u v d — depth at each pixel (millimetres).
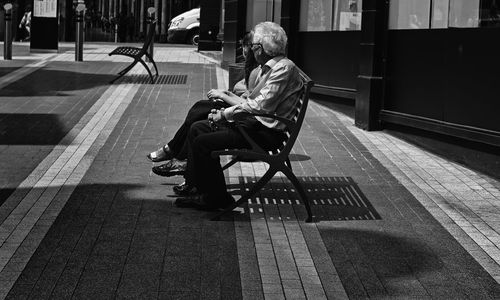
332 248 5543
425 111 9203
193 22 35250
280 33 6180
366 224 6145
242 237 5703
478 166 8156
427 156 8812
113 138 9242
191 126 6406
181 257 5227
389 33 10008
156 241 5535
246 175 7625
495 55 7887
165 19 51156
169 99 12570
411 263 5297
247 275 4949
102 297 4516
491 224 6266
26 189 6852
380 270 5137
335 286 4828
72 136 9297
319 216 6320
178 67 19094
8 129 9648
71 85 14227
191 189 6680
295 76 6184
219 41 26375
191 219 6094
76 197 6617
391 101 10008
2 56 21172
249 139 6062
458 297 4727
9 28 19812
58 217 6035
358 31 11289
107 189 6918
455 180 7719
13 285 4656
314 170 7938
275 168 6066
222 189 6289
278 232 5855
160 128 9961
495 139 7781
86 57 21875
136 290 4637
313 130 10141
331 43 12133
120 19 44656
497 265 5309
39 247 5336
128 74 16719
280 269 5082
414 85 9453
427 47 9164
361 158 8570
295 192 7039
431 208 6676
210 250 5391
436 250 5582
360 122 10359
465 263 5332
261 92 6078
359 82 10359
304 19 13211
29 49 24953
